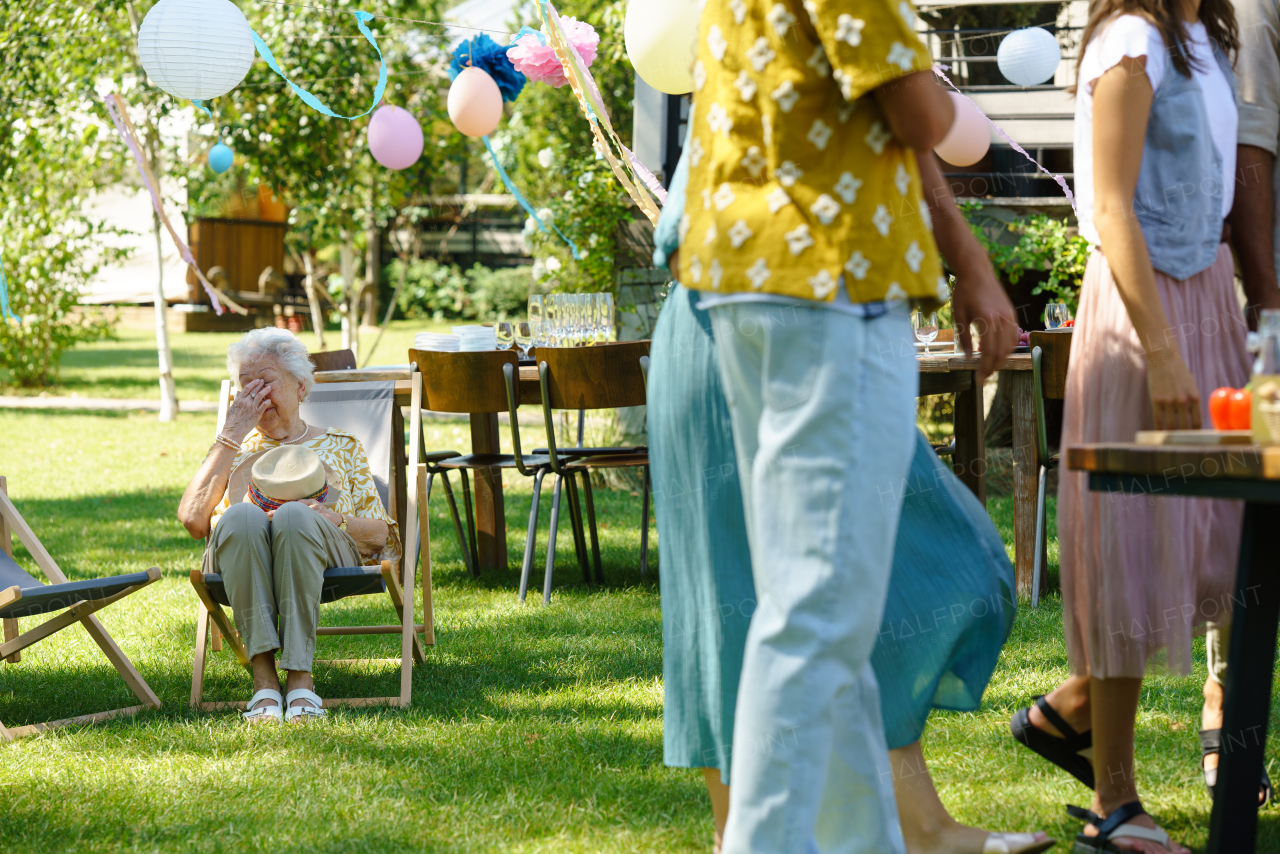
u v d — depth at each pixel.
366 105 11.62
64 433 10.55
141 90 11.05
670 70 4.82
